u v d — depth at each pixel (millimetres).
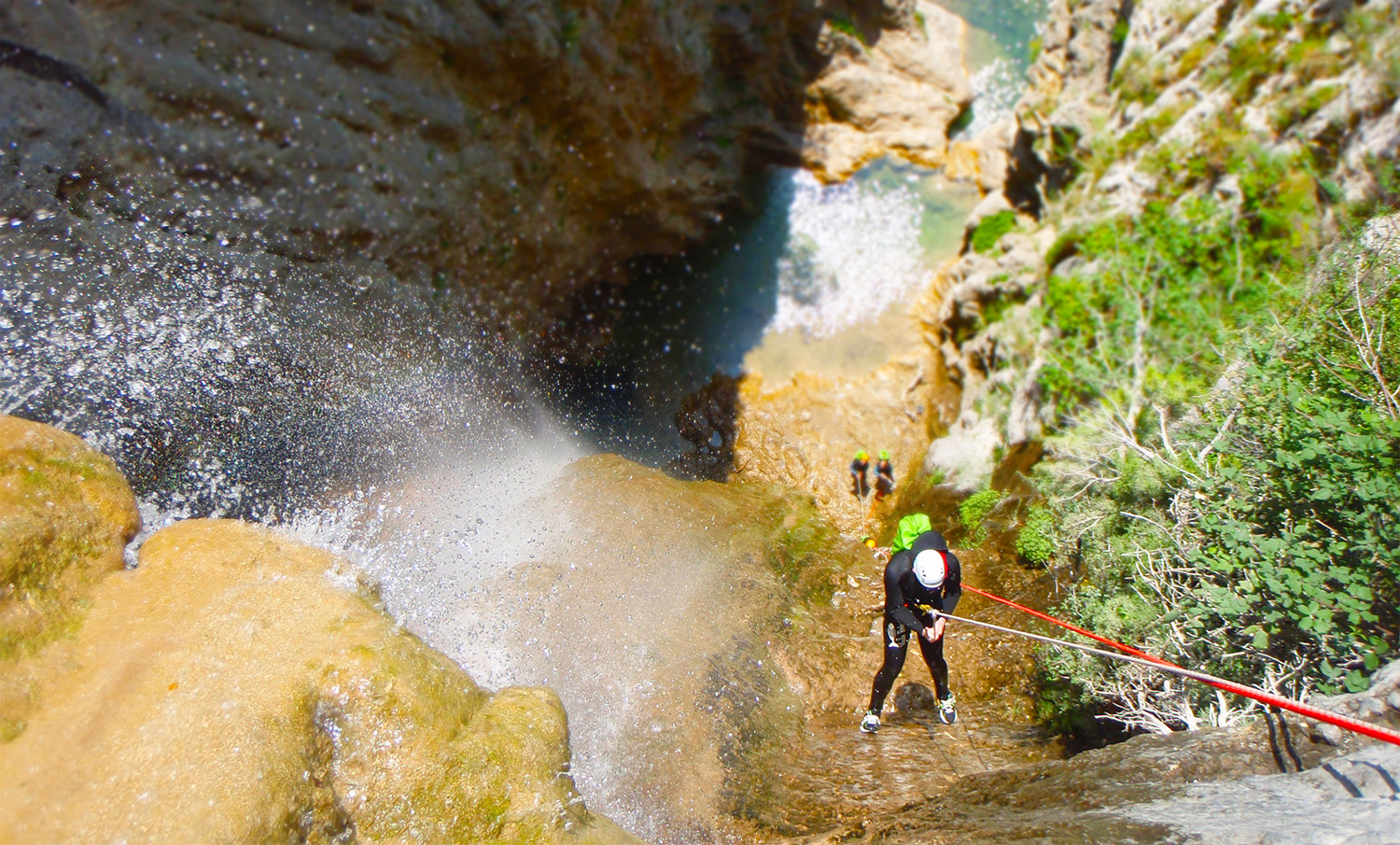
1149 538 5148
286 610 3355
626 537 6996
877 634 6641
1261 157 8508
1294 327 5352
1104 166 10562
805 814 4434
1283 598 3762
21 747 2680
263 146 7477
